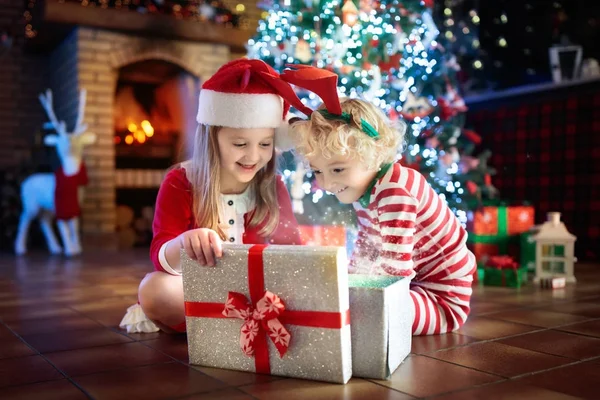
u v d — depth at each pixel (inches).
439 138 109.5
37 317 70.1
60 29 186.4
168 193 55.2
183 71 208.4
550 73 164.2
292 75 48.4
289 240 60.8
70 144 167.3
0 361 48.8
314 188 99.2
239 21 208.8
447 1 157.2
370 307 41.9
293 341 42.3
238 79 50.5
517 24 169.5
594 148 137.4
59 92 206.7
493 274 92.0
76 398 38.8
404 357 47.1
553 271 100.1
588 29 155.5
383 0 106.3
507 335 56.2
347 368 41.5
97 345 54.4
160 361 48.2
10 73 212.7
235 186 57.3
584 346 51.8
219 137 52.6
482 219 109.7
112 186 191.3
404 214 49.1
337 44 101.0
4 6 212.7
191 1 200.1
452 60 114.4
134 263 142.1
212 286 45.2
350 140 47.0
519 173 153.6
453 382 41.1
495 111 158.6
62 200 166.2
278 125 52.6
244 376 43.3
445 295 56.7
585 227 139.3
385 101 104.5
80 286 100.0
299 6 105.4
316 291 41.2
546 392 38.8
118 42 190.7
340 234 87.6
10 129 212.2
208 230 45.3
